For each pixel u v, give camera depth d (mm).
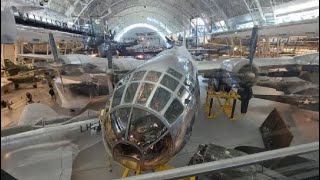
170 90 5562
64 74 10656
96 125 7418
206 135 7531
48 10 16344
